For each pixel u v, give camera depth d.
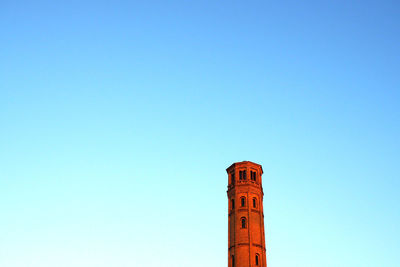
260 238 102.44
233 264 99.44
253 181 110.00
